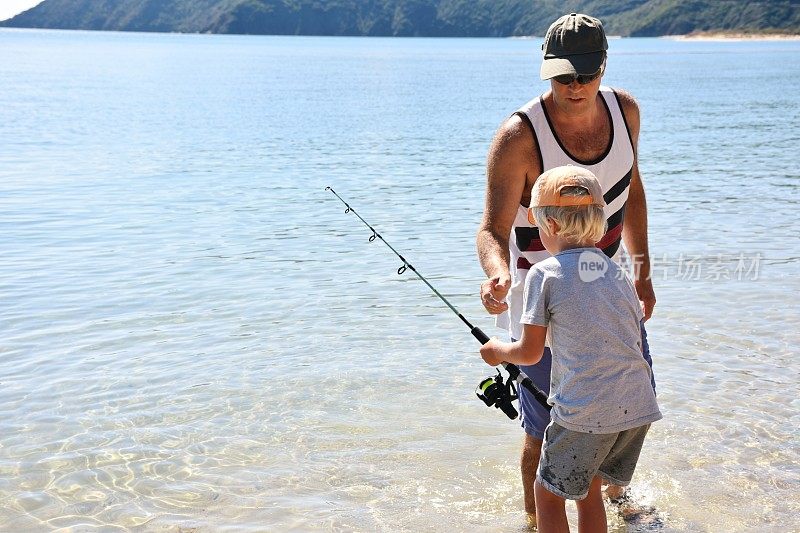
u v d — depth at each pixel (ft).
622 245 12.25
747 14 585.63
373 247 27.63
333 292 22.52
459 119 78.33
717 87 126.41
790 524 11.75
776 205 34.04
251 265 25.38
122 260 25.99
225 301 21.76
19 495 12.51
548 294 9.70
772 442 14.07
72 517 11.96
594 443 9.62
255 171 45.01
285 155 52.03
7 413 15.24
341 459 13.65
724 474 13.09
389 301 21.71
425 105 95.66
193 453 13.82
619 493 12.48
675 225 30.14
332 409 15.46
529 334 9.82
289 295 22.25
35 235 29.43
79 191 38.29
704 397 15.78
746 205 34.09
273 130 67.15
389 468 13.41
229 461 13.58
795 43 488.85
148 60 258.16
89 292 22.61
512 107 92.94
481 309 20.98
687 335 18.90
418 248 27.43
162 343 18.72
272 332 19.40
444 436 14.47
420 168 46.65
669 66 204.33
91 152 52.37
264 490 12.69
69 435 14.42
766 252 26.18
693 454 13.71
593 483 10.37
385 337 19.07
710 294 21.79
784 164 47.09
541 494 10.30
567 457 9.79
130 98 102.78
